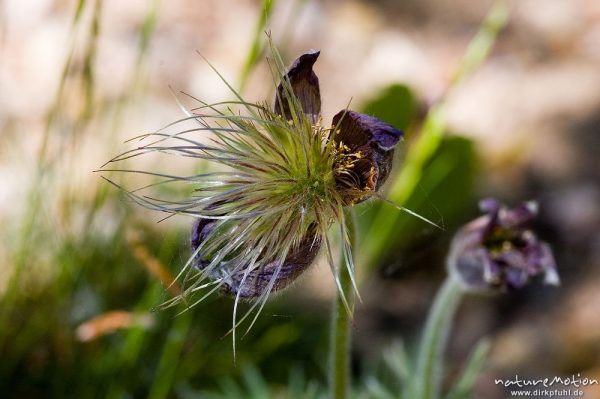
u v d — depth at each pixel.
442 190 0.49
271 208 0.35
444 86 0.47
